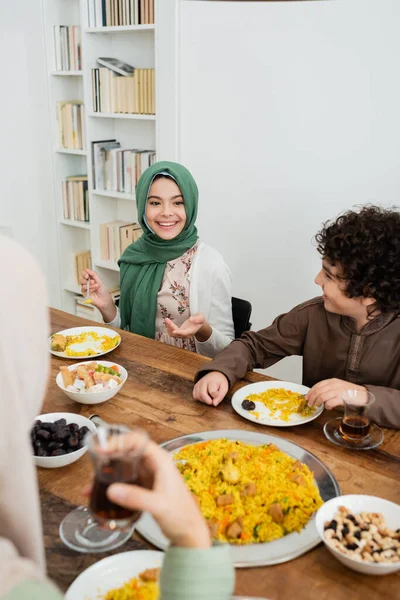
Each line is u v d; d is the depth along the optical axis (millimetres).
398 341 1588
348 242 1436
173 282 2207
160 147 3150
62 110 3607
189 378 1640
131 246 2367
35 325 552
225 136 2926
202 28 2809
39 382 562
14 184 3779
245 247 3053
